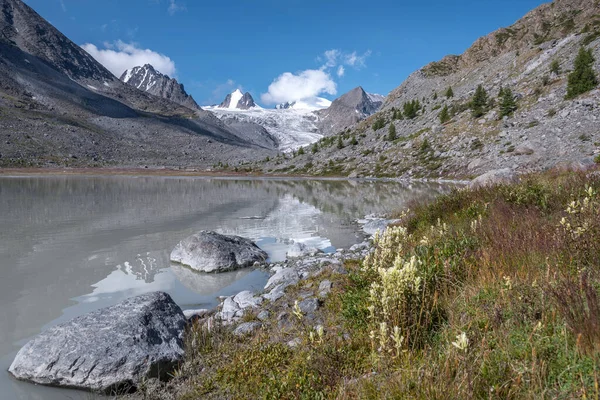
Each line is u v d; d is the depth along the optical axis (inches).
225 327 287.0
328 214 1059.9
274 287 387.9
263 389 179.0
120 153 6569.9
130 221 898.7
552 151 2256.4
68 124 7170.3
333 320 251.0
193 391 201.2
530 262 223.6
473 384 129.5
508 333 156.6
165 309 288.8
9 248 610.5
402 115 5536.4
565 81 3321.9
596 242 214.7
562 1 7081.7
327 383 168.7
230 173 4606.3
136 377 223.8
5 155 4761.3
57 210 1085.1
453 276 234.5
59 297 388.5
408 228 567.5
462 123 3715.6
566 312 148.5
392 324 183.5
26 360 235.9
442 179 2770.7
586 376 121.0
